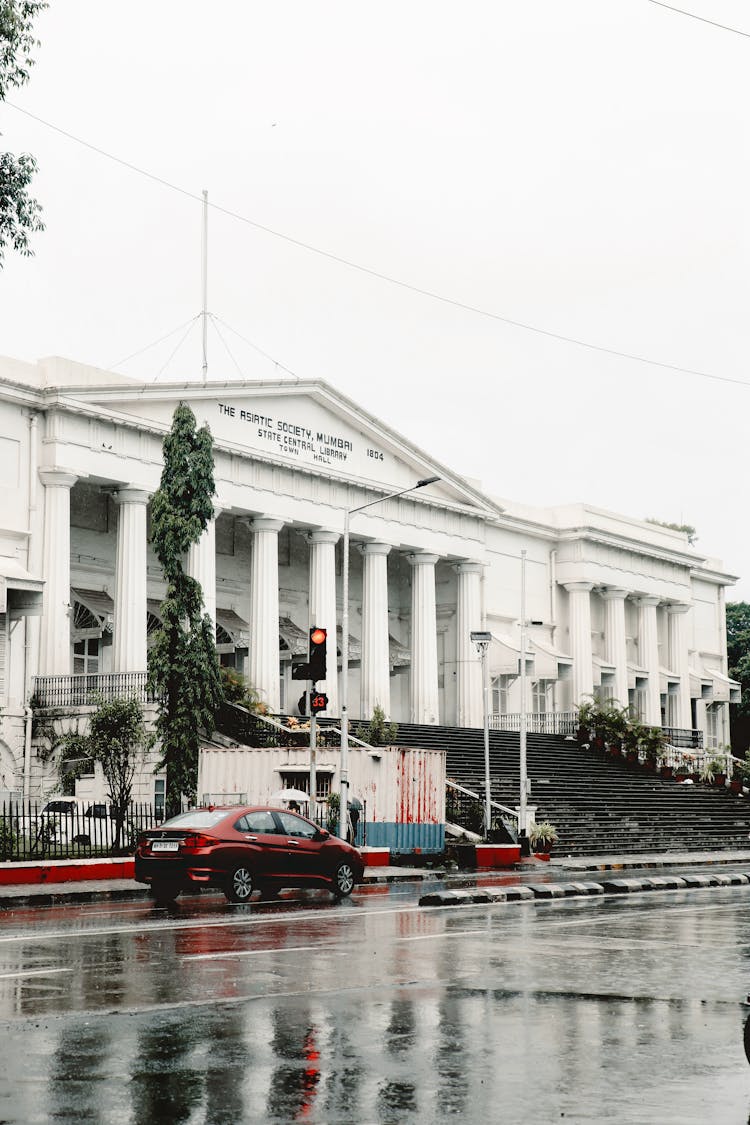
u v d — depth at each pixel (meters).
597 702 58.28
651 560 72.94
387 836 35.56
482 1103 8.18
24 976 13.04
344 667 34.31
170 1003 11.51
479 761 48.03
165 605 34.25
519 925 19.31
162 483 34.75
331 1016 11.02
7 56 23.25
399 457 56.62
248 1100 8.14
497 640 61.41
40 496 42.31
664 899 25.41
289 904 23.09
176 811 33.59
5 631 39.22
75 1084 8.47
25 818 30.58
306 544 57.81
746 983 13.51
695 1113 7.98
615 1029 10.73
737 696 82.38
